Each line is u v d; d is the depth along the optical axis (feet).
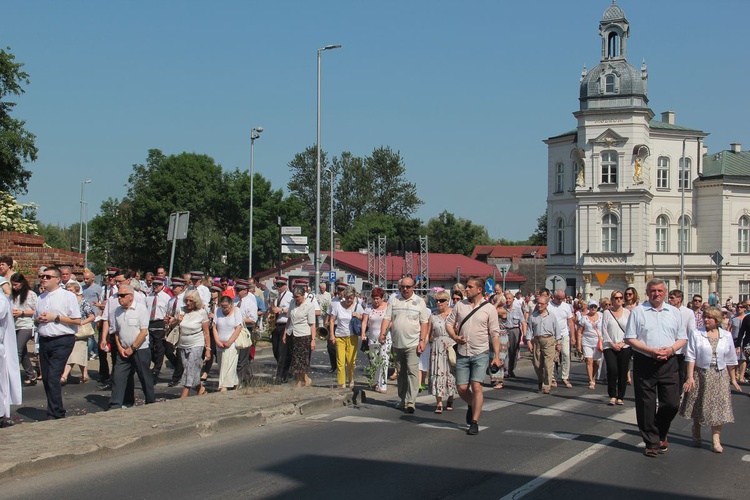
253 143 147.74
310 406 42.37
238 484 26.71
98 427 33.83
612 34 192.95
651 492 26.61
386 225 326.44
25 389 50.16
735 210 201.77
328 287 142.92
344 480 27.48
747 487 27.58
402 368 43.57
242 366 50.67
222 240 235.20
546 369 54.34
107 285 63.05
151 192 236.22
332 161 346.33
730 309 95.09
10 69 131.85
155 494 25.29
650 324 32.37
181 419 36.06
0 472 26.37
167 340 52.75
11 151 130.31
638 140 187.32
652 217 199.21
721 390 33.50
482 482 27.45
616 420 42.39
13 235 82.64
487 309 37.78
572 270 196.44
